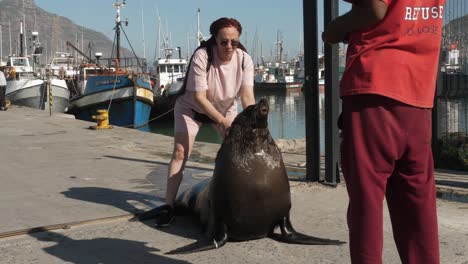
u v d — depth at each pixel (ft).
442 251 12.85
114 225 15.49
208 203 14.20
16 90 90.12
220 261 12.25
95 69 99.55
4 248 13.47
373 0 7.55
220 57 14.52
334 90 20.03
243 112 13.04
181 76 115.75
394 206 8.58
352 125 7.93
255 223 13.21
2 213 16.85
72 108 90.38
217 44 14.44
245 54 14.94
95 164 26.68
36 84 90.33
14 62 118.93
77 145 34.32
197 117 15.42
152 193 19.72
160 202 18.24
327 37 8.49
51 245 13.67
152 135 40.24
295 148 35.17
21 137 38.55
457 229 14.78
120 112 86.48
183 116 15.40
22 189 20.57
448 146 25.29
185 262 12.22
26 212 16.97
